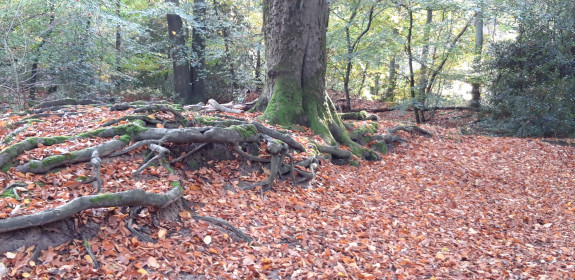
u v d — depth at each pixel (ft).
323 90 37.29
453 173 36.50
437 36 65.05
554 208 30.01
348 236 20.17
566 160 43.83
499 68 59.26
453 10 58.13
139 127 22.13
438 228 24.02
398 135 44.62
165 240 16.40
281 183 25.14
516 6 56.95
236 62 73.67
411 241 21.33
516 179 36.96
